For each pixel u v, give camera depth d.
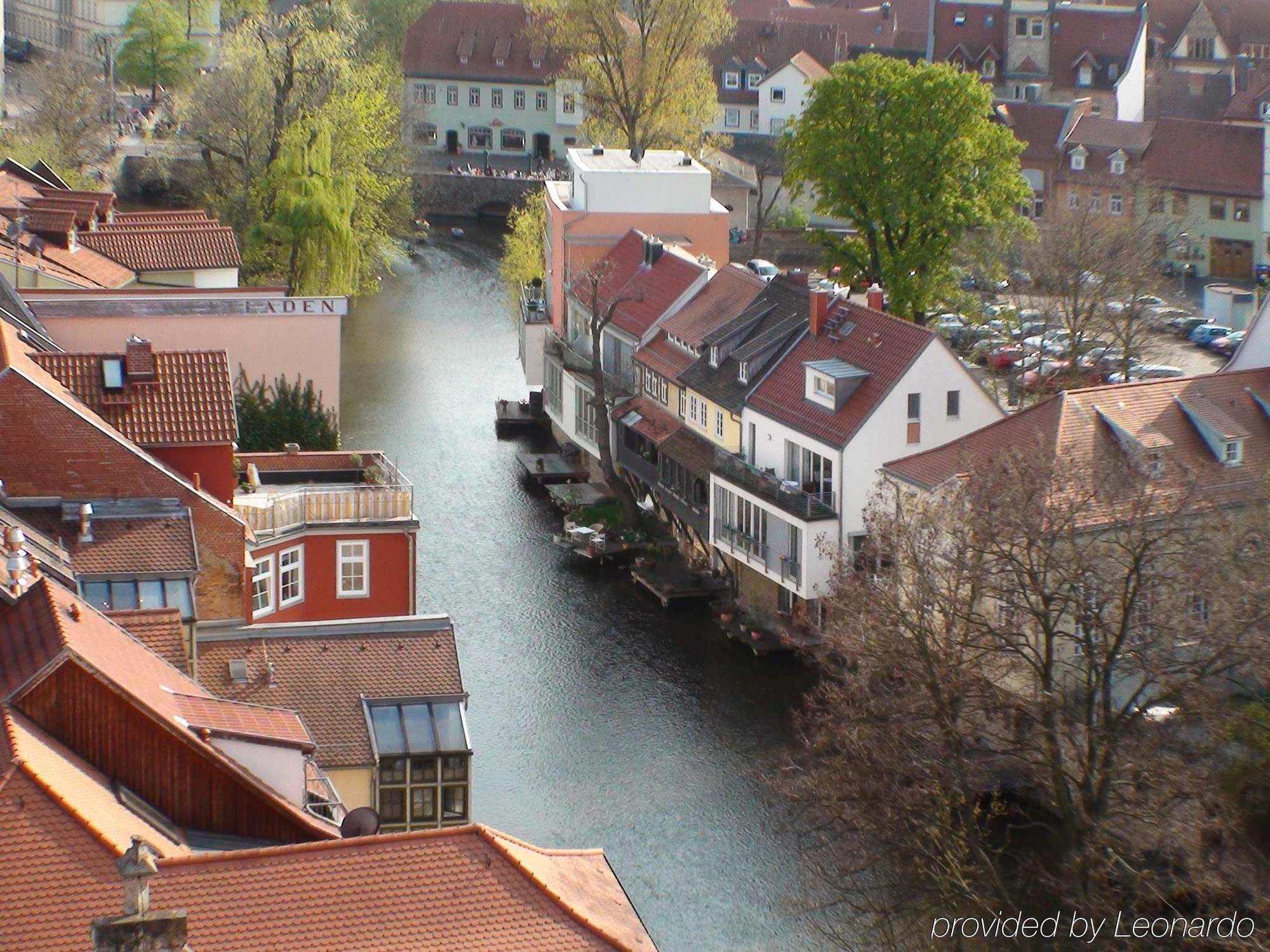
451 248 144.25
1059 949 45.53
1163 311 106.00
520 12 174.62
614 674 70.19
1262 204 134.50
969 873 48.34
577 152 105.81
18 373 50.25
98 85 148.62
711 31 128.25
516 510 88.19
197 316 74.94
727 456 75.38
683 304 86.56
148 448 54.91
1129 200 120.00
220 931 26.08
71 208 89.50
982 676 50.84
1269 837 48.72
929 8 186.62
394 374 108.75
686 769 62.69
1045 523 52.53
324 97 119.94
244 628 49.47
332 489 60.31
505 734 65.12
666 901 54.28
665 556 81.25
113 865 26.59
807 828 57.47
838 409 70.75
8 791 27.30
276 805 32.34
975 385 71.19
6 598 34.38
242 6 191.62
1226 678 51.66
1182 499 52.22
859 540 70.31
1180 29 175.50
